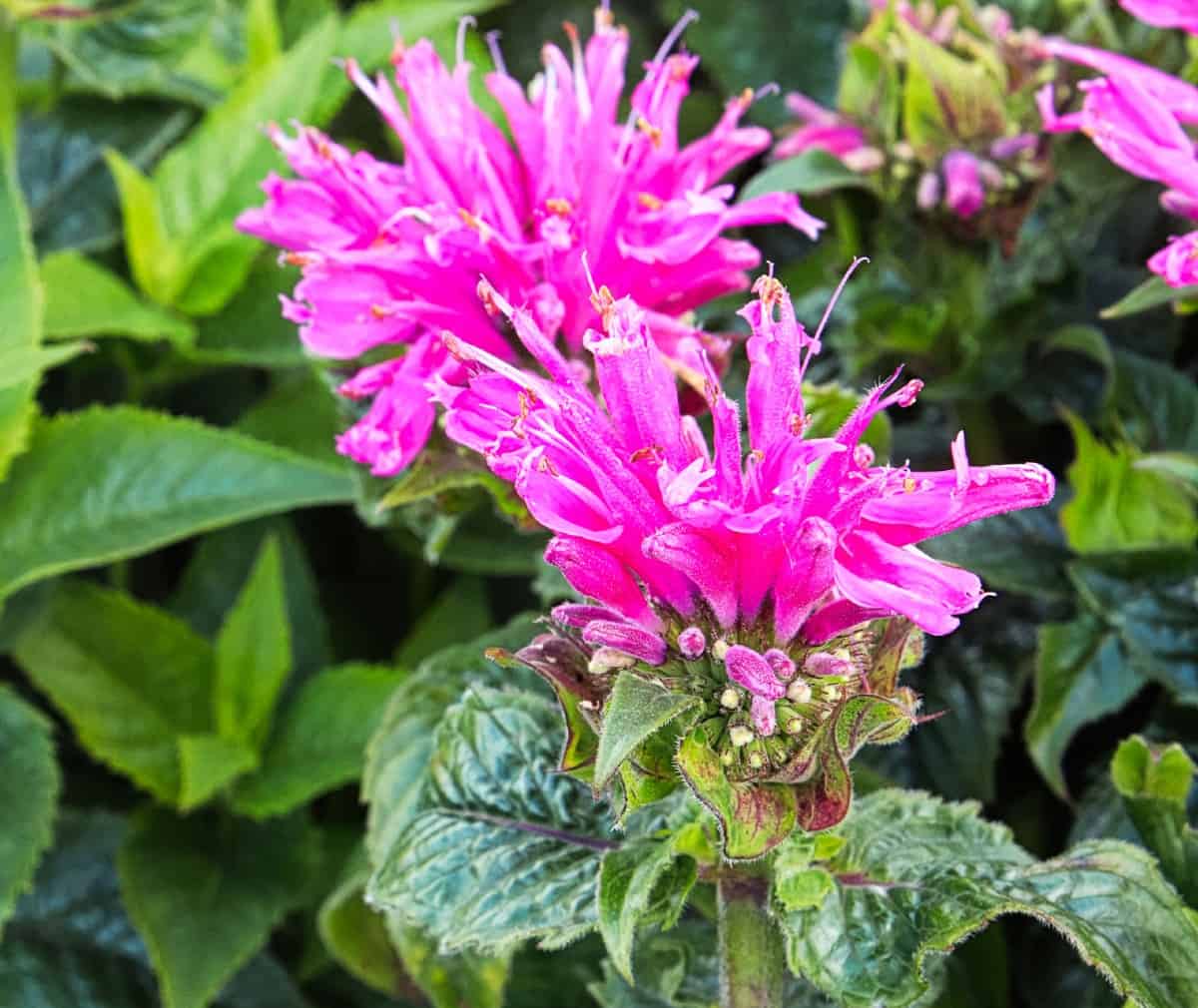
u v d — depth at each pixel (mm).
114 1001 189
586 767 111
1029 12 180
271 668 190
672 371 131
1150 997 109
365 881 167
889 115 171
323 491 178
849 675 107
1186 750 161
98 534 176
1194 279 131
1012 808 177
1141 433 176
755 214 137
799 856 115
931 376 186
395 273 133
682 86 141
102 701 190
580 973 172
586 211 133
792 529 104
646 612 110
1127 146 135
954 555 169
